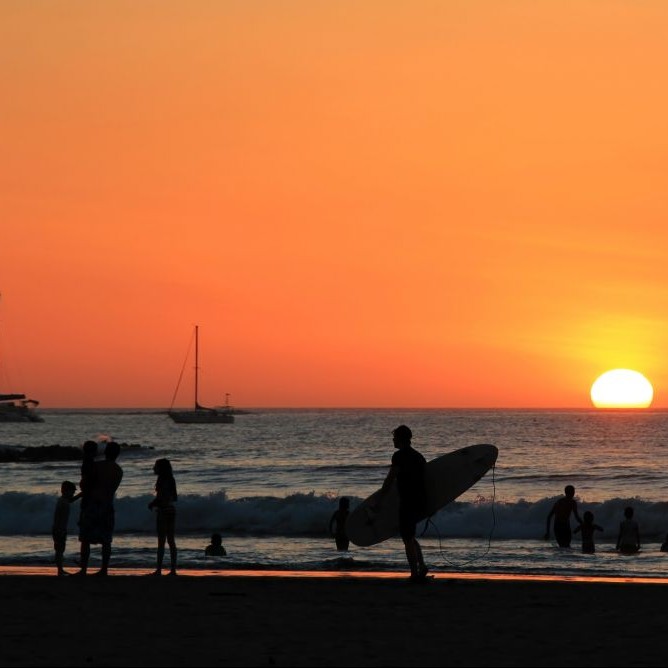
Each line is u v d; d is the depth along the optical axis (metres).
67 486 57.34
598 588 47.56
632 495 155.75
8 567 65.00
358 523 52.97
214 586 48.28
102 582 50.34
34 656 30.83
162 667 29.30
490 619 38.28
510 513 108.81
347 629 36.00
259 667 29.33
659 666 29.52
